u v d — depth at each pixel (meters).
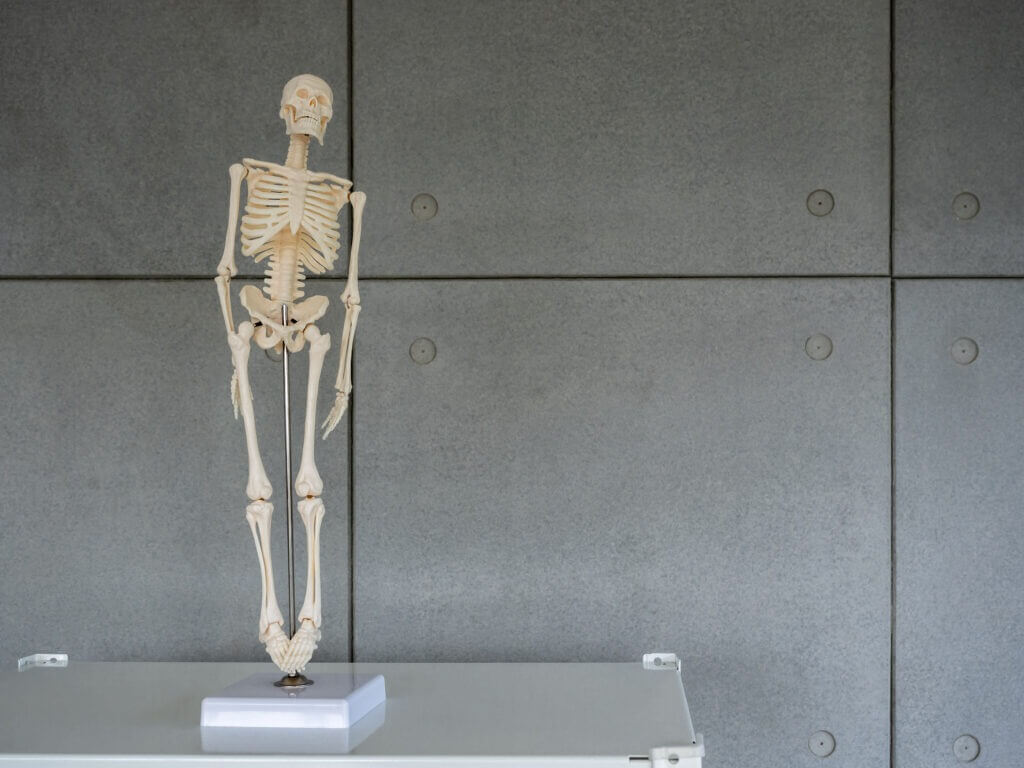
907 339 2.70
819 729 2.69
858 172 2.71
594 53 2.74
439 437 2.74
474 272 2.74
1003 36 2.70
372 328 2.74
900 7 2.71
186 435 2.76
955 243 2.70
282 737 1.77
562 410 2.73
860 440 2.70
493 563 2.73
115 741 1.75
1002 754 2.67
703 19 2.73
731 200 2.72
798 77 2.72
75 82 2.78
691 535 2.71
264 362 2.75
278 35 2.76
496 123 2.74
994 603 2.68
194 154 2.76
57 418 2.77
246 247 1.92
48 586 2.77
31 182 2.78
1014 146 2.69
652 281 2.72
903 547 2.69
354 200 1.98
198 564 2.76
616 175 2.73
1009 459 2.69
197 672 2.28
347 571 2.74
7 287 2.78
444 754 1.67
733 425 2.71
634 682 2.17
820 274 2.71
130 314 2.77
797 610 2.70
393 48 2.75
